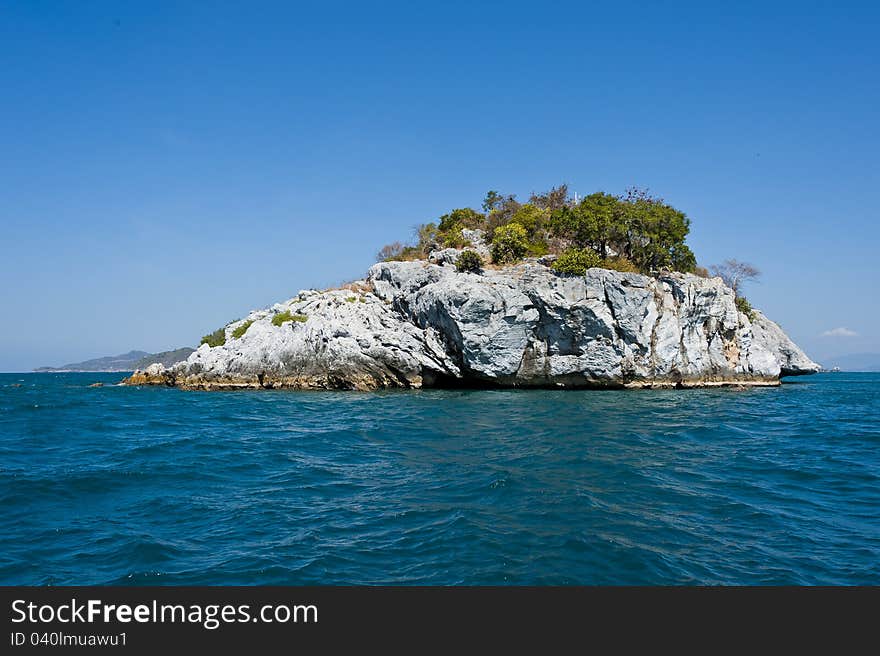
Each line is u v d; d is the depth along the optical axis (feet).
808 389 189.98
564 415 103.30
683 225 172.76
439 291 156.46
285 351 171.73
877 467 64.28
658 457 67.15
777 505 49.08
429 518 44.96
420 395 147.13
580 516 44.75
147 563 37.22
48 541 40.91
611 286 153.89
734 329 179.73
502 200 221.25
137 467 62.80
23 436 86.17
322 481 57.31
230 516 46.29
